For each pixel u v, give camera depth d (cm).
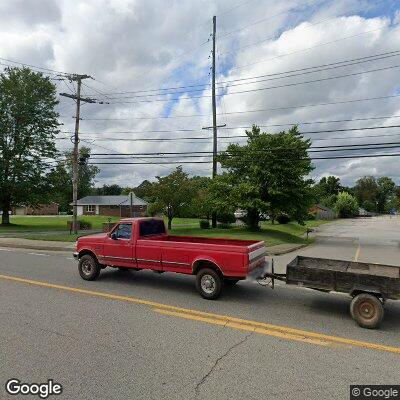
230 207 2891
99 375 455
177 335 599
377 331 639
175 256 898
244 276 809
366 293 673
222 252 828
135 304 779
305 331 632
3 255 1588
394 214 15912
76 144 2766
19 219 5703
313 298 862
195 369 475
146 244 944
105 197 8706
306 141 2917
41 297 826
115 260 989
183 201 3269
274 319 696
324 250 2245
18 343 552
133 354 519
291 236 3086
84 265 1030
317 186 3125
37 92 4009
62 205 10088
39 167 4012
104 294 861
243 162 2962
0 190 3847
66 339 570
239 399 404
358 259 1788
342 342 582
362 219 10975
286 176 2908
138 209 8356
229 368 480
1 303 771
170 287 950
